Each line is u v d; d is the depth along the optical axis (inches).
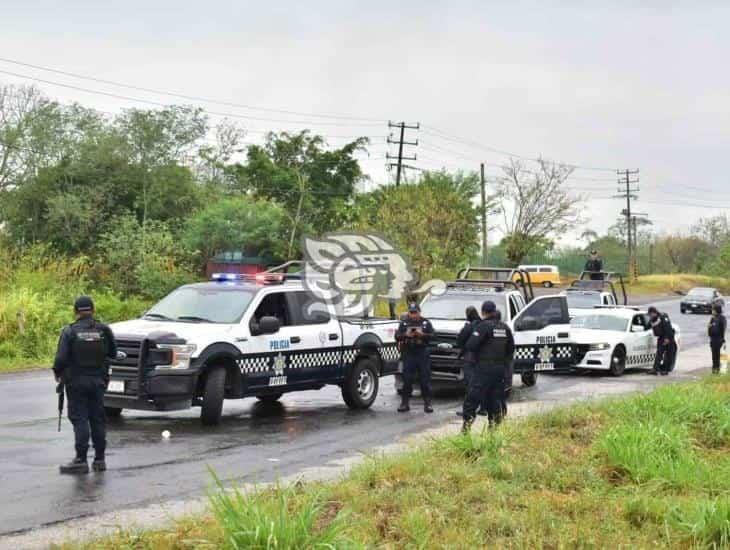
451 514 311.6
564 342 782.5
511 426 465.4
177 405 512.7
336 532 261.1
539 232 2209.6
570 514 323.3
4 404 605.6
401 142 2421.3
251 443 483.8
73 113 2230.6
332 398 685.3
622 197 3754.9
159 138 2176.4
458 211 1523.1
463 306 765.9
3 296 999.0
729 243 4397.1
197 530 287.1
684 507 321.4
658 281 3558.1
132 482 381.4
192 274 1518.2
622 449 398.6
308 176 2472.9
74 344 395.5
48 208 2022.6
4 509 331.9
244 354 546.6
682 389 597.6
